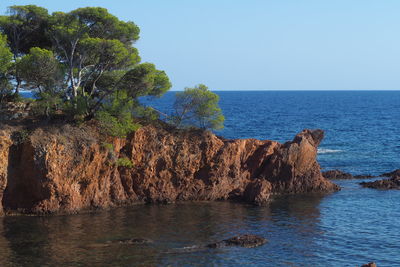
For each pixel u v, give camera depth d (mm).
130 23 54344
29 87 52906
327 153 91500
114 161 48906
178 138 52938
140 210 48875
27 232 40125
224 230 42562
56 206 45969
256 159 58094
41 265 32969
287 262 34969
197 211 49094
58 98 48688
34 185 45469
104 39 48750
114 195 50125
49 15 55438
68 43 51750
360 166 78625
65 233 40125
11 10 54000
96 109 50250
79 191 47469
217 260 34938
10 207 45344
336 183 65562
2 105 50062
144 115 52812
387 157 86875
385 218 47312
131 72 49594
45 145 44719
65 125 47344
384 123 156125
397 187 61781
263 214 48531
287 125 146375
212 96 54531
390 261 35500
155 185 52156
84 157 46562
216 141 54250
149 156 51406
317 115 192625
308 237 40906
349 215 48438
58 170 45312
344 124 152375
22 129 45719
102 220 44562
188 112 54344
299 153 58688
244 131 127562
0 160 43969
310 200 55125
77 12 50656
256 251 37031
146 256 35281
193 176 53750
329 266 34406
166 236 40250
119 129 48531
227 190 55188
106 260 34250
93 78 55156
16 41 54656
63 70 50875
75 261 33906
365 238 40750
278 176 58531
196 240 39406
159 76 52719
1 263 33156
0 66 46969
